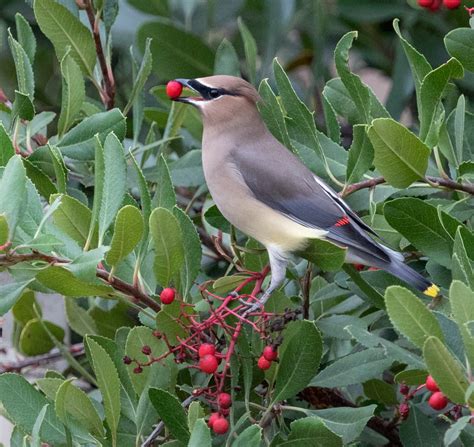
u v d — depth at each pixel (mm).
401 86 14008
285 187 11086
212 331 9719
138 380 9430
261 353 9961
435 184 10055
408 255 11109
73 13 11664
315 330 9352
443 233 9758
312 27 15062
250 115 11773
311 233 10859
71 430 9008
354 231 10703
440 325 8555
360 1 14586
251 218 11195
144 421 9367
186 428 8992
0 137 9266
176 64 13742
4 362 12844
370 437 10414
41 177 10094
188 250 9602
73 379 8680
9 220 8391
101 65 11930
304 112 10719
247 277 10523
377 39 15289
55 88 15305
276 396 9477
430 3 11742
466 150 10930
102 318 12328
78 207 9141
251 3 14977
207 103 11828
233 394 9492
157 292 10914
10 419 9695
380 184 10633
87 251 8820
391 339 11031
